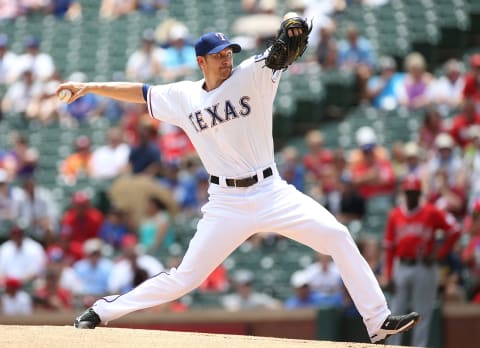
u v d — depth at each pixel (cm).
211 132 2342
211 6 7300
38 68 6731
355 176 5147
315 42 6612
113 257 4919
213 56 2306
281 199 2330
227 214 2339
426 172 4953
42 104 6512
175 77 6538
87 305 4488
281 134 6188
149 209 5141
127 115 6059
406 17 6969
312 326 4188
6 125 6462
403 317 2327
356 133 5891
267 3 6900
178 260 4606
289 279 4825
